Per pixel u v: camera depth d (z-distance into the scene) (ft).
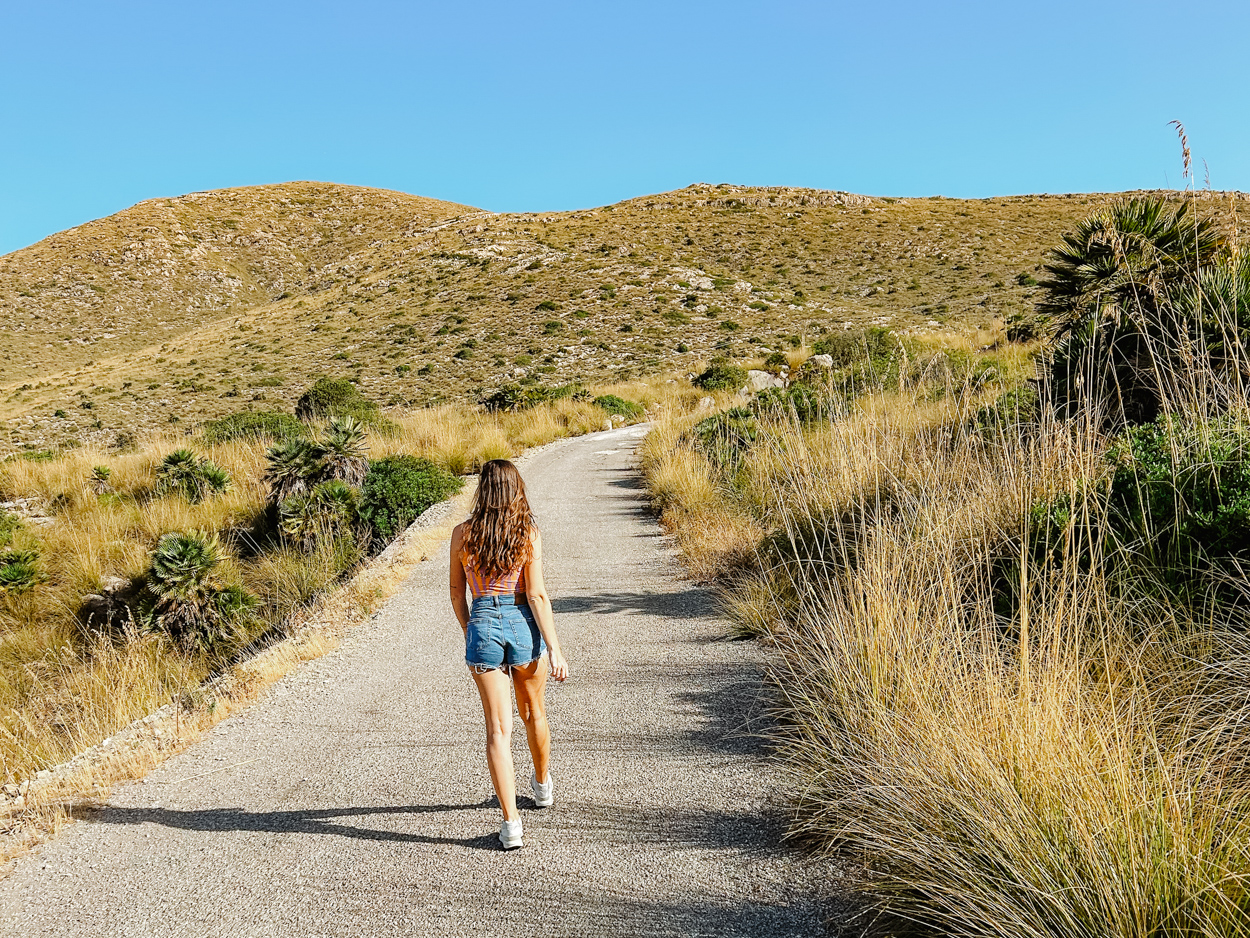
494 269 225.56
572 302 193.47
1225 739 10.11
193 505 48.52
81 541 43.06
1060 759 9.20
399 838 11.86
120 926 10.21
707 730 14.64
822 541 21.44
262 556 40.81
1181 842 7.87
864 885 9.35
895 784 10.43
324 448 45.21
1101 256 25.49
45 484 55.88
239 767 15.12
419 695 18.16
